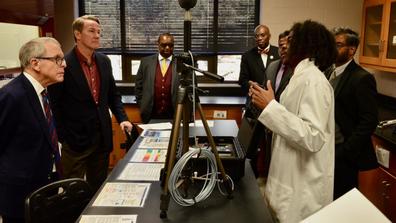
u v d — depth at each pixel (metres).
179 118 1.50
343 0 4.22
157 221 1.41
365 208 1.09
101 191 1.67
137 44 4.60
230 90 4.57
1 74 2.81
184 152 1.59
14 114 1.90
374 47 3.60
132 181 1.78
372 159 2.35
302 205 1.60
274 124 1.51
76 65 2.60
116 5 4.50
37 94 2.00
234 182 1.78
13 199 1.95
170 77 3.56
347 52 2.24
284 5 4.25
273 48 3.86
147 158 2.12
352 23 4.27
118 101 2.99
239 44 4.56
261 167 2.65
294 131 1.47
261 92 1.58
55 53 2.01
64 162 2.72
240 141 1.96
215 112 4.14
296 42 1.58
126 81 4.66
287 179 1.64
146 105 3.59
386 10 3.23
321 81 1.53
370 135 2.21
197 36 4.54
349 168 2.30
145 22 4.54
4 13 2.64
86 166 2.81
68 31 4.32
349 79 2.25
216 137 2.12
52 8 3.37
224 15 4.49
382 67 3.34
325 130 1.55
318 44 1.55
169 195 1.46
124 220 1.41
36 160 1.97
